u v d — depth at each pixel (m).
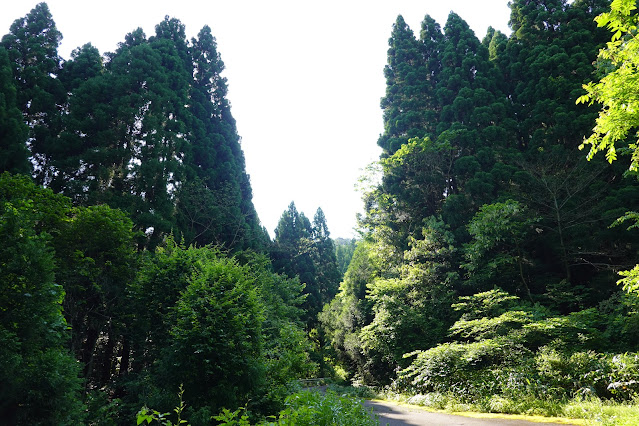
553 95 22.05
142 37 27.95
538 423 7.30
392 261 23.33
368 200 26.02
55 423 5.98
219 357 8.48
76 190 18.16
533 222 17.89
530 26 26.00
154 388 9.22
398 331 17.22
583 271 18.09
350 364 27.73
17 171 15.43
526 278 18.02
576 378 9.20
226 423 3.55
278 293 24.00
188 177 24.53
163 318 10.57
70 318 11.42
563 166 19.17
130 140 21.39
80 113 20.64
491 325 13.12
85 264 11.47
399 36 30.23
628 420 5.85
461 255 19.11
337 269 49.38
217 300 9.38
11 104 16.58
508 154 21.44
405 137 25.86
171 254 12.65
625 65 5.60
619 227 16.33
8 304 6.34
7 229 6.70
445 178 23.33
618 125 5.46
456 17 28.98
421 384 13.71
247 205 31.17
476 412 9.47
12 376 5.67
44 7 22.78
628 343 11.30
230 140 31.89
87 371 12.45
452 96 25.59
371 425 5.68
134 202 19.05
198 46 35.03
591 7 24.80
